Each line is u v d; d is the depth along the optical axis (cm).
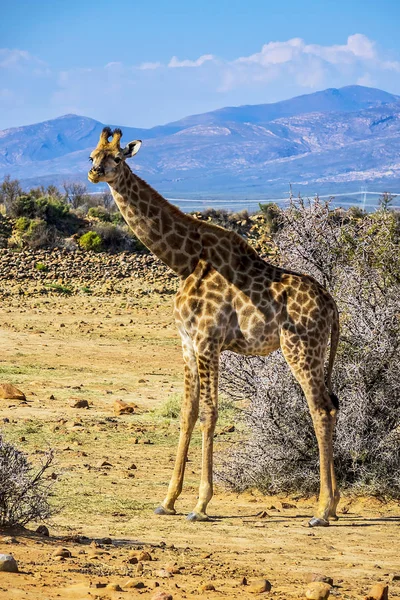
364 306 2573
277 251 2956
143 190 2245
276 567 1602
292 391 2500
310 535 1962
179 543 1812
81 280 8662
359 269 2742
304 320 2178
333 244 2823
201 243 2241
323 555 1747
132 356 5772
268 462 2486
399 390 2470
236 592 1318
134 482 2533
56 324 6925
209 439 2145
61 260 9119
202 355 2169
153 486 2498
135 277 8881
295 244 2806
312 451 2494
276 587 1392
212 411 2158
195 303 2183
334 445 2456
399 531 2031
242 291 2180
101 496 2308
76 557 1539
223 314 2169
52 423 3472
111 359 5609
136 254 9550
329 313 2241
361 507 2339
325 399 2195
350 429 2461
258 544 1839
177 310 2223
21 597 1157
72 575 1356
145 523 2036
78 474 2572
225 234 2252
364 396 2466
